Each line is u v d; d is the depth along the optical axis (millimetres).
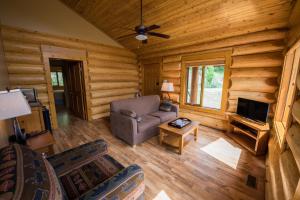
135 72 5848
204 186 1853
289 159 1474
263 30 2828
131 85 5758
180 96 4570
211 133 3479
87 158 1543
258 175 2053
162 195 1713
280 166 1558
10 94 1193
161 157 2498
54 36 3691
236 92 3371
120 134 3137
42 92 3623
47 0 3527
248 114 2918
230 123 3252
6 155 870
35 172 769
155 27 2514
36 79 3500
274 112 2818
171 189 1804
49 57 3646
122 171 1193
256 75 3031
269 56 2836
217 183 1902
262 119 2633
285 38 2584
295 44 1970
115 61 5117
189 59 4176
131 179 1136
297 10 1866
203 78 4039
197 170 2160
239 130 3156
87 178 1312
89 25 4320
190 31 3484
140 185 1200
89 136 3400
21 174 711
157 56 5051
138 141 2914
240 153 2613
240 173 2096
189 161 2381
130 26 3914
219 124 3678
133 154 2594
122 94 5477
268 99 2934
